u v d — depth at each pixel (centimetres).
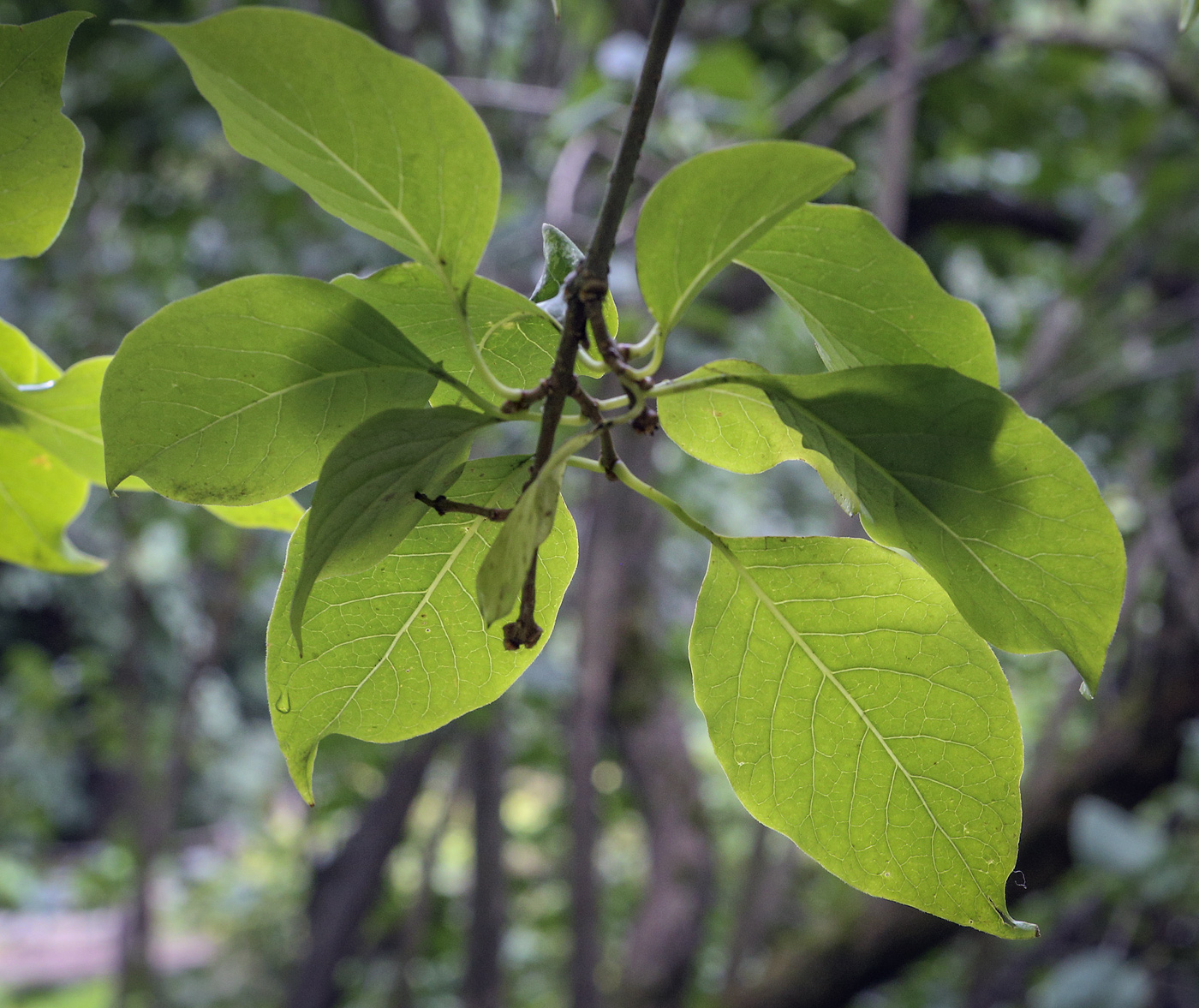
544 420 42
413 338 46
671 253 41
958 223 215
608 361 42
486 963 185
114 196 206
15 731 305
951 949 207
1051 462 42
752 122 139
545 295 46
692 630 47
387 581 47
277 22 38
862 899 177
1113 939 170
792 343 207
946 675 46
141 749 266
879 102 141
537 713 203
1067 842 161
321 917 215
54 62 45
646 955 177
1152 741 156
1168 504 170
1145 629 178
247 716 521
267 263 202
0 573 482
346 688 48
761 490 280
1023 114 203
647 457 143
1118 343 179
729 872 227
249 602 292
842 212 43
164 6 177
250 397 44
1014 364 221
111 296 224
